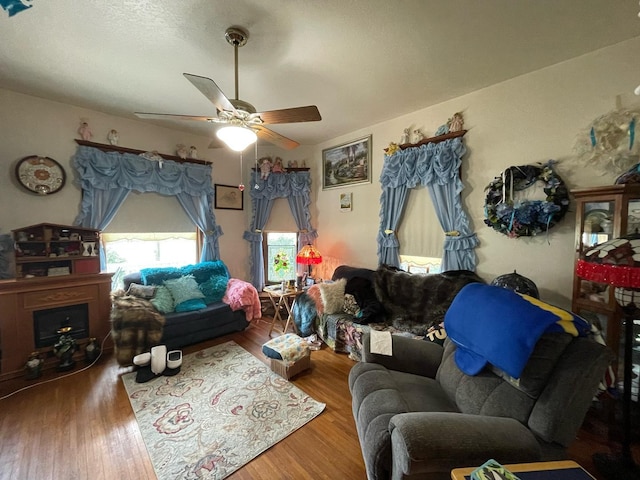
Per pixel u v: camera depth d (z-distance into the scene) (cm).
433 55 210
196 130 375
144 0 156
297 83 251
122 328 263
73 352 262
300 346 258
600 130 199
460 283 264
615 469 144
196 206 391
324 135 393
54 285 263
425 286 282
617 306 178
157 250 370
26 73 235
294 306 351
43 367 254
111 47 199
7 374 240
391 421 119
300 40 192
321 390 229
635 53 191
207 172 394
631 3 159
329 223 418
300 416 197
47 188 283
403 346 190
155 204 361
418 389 162
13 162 269
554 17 171
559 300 227
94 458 160
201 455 163
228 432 181
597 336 131
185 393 223
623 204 173
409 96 277
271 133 221
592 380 111
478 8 163
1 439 173
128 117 330
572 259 220
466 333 155
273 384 237
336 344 298
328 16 169
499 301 146
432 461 101
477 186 271
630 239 130
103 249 323
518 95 242
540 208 223
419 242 321
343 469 155
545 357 120
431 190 299
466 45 199
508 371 122
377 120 340
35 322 256
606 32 185
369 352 190
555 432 109
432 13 167
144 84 253
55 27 178
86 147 302
